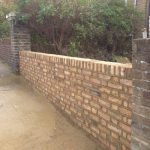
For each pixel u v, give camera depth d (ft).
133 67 8.79
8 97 19.88
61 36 26.86
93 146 12.07
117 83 10.52
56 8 24.71
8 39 31.63
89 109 12.83
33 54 21.33
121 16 30.55
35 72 21.15
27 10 25.70
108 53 30.81
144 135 8.43
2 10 38.27
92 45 29.19
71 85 14.55
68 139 12.79
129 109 9.91
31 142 12.57
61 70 15.75
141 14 32.96
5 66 31.96
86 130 13.23
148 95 8.18
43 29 26.84
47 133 13.47
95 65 11.99
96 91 12.09
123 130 10.37
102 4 29.09
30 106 17.69
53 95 17.38
